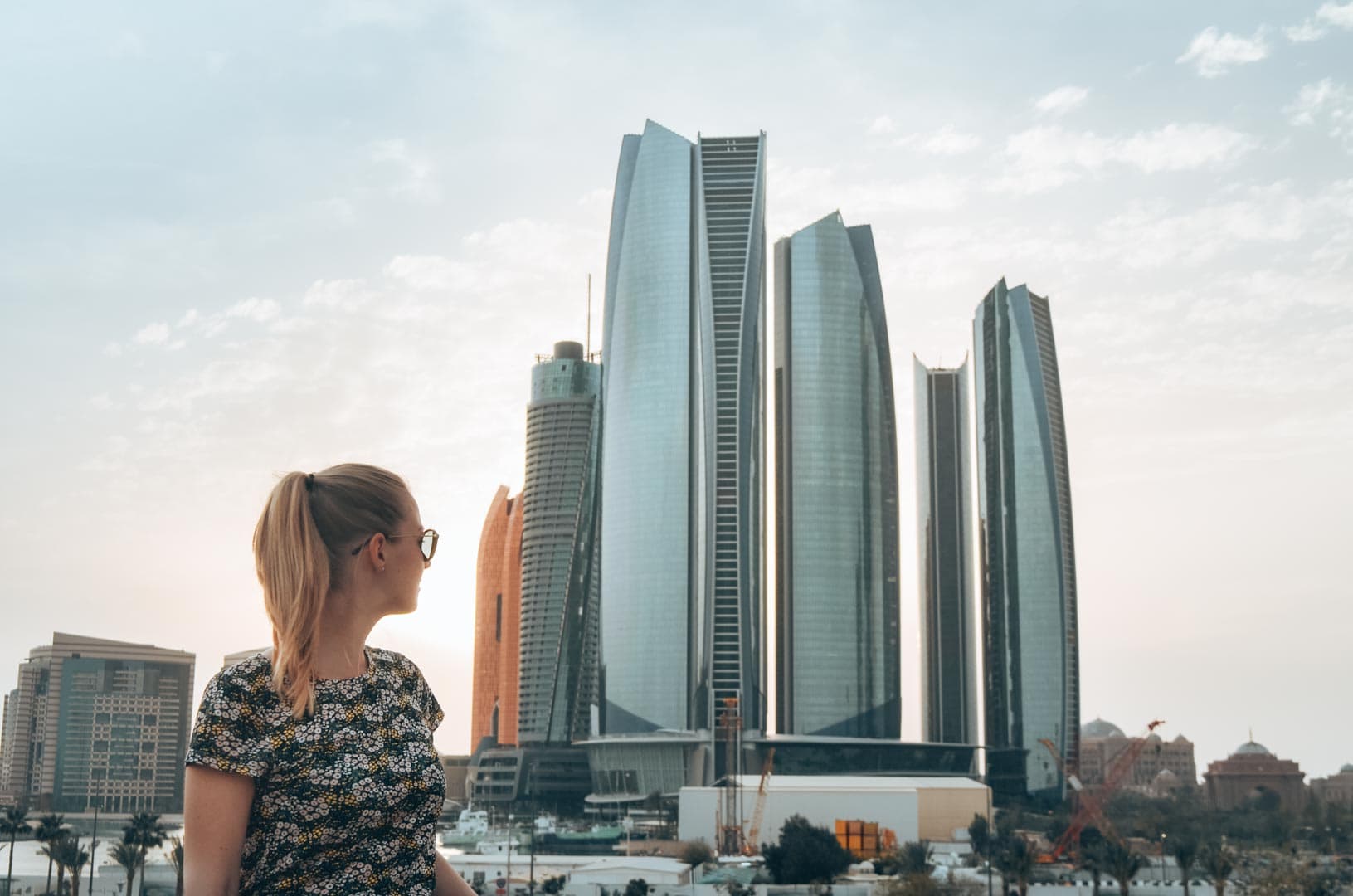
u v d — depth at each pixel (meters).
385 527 5.19
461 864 185.38
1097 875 165.00
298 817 4.80
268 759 4.80
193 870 4.68
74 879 144.50
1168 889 168.62
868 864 189.75
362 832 4.88
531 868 173.88
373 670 5.27
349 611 5.15
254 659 5.01
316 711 4.94
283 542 5.00
